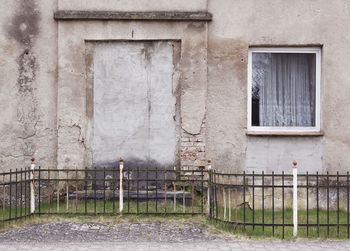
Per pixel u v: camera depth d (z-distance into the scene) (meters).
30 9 11.48
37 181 10.91
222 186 9.75
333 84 11.59
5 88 11.51
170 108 11.55
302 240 8.76
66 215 10.18
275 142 11.55
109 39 11.45
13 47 11.49
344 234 9.09
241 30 11.54
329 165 11.56
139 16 11.37
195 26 11.45
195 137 11.48
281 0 11.54
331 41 11.57
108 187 11.28
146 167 11.51
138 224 9.76
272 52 11.77
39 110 11.55
